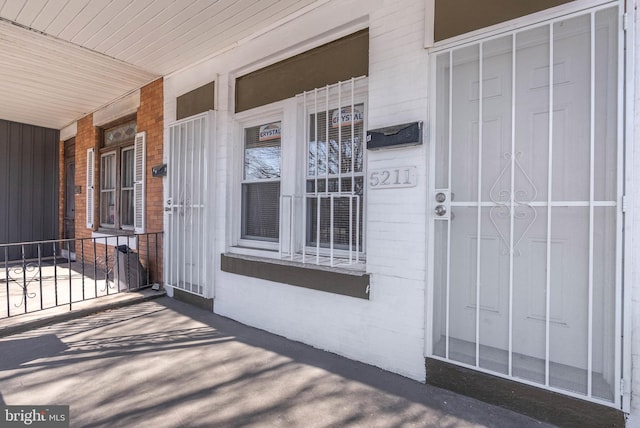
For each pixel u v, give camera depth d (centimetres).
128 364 302
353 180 319
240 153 430
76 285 550
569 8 221
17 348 332
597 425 213
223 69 434
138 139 571
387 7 293
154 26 381
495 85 254
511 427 223
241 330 384
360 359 308
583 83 224
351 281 307
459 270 269
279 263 358
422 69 275
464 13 257
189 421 226
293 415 234
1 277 590
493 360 254
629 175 204
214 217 439
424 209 273
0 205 781
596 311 219
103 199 708
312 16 344
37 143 839
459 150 269
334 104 339
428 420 229
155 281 529
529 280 242
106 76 525
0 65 486
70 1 336
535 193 238
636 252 203
